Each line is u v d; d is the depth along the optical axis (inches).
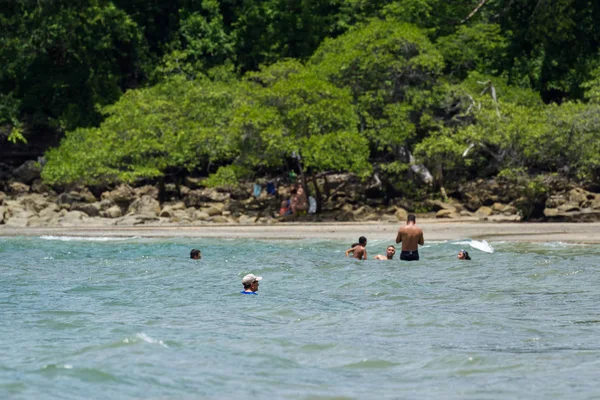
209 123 2898.6
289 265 1433.3
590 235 1888.5
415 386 639.8
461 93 2792.8
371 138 2800.2
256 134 2591.0
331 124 2586.1
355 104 2822.3
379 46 2815.0
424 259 1504.7
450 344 775.1
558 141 2348.7
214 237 2005.4
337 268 1385.3
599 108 2391.7
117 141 2834.6
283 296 1085.1
